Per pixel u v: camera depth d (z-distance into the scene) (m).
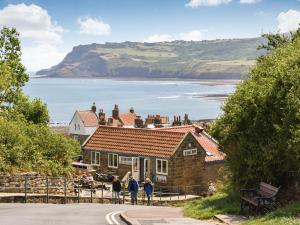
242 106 25.98
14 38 60.06
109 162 54.75
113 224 19.14
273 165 24.06
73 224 18.69
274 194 20.92
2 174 32.16
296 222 16.17
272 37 40.62
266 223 17.03
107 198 35.91
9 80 51.72
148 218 21.11
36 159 37.88
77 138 92.62
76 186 37.19
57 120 185.12
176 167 50.09
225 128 27.11
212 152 57.16
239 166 26.12
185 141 51.25
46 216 21.17
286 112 23.33
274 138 23.88
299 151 21.72
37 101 56.97
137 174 52.56
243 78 28.94
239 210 22.33
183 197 45.22
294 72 23.64
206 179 53.62
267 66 27.94
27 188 30.59
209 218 21.72
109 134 57.00
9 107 51.84
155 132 54.03
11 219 19.77
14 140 37.28
